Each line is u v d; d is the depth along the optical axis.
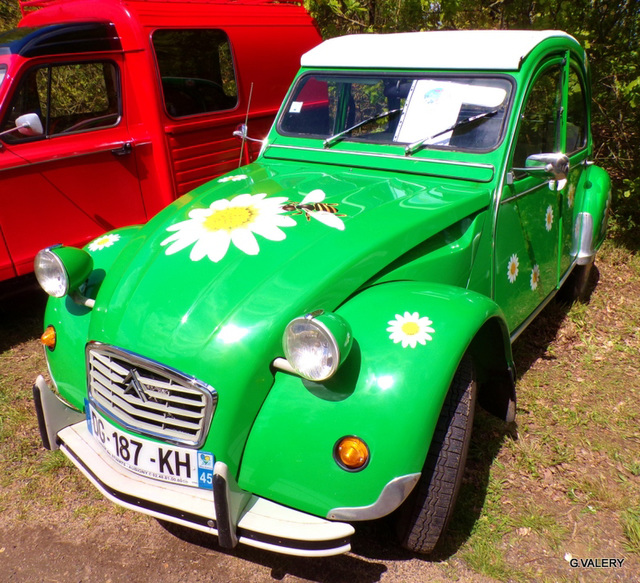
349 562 2.67
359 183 3.23
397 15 6.56
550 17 5.91
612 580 2.61
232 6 5.84
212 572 2.63
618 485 3.14
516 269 3.51
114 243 3.13
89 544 2.77
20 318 4.90
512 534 2.83
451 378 2.26
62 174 4.73
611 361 4.29
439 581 2.58
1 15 7.89
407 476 2.17
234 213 2.84
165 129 5.22
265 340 2.27
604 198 4.73
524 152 3.40
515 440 3.42
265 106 6.18
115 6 4.97
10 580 2.58
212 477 2.28
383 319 2.38
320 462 2.19
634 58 6.04
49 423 2.62
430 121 3.41
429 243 2.93
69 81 4.79
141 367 2.35
